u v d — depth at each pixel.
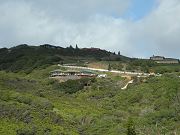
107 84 187.88
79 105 140.62
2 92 122.88
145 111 136.88
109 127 116.94
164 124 123.12
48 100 128.88
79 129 115.44
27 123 106.00
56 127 107.25
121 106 151.12
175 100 139.25
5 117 105.69
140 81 179.12
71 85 186.38
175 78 164.25
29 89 149.12
